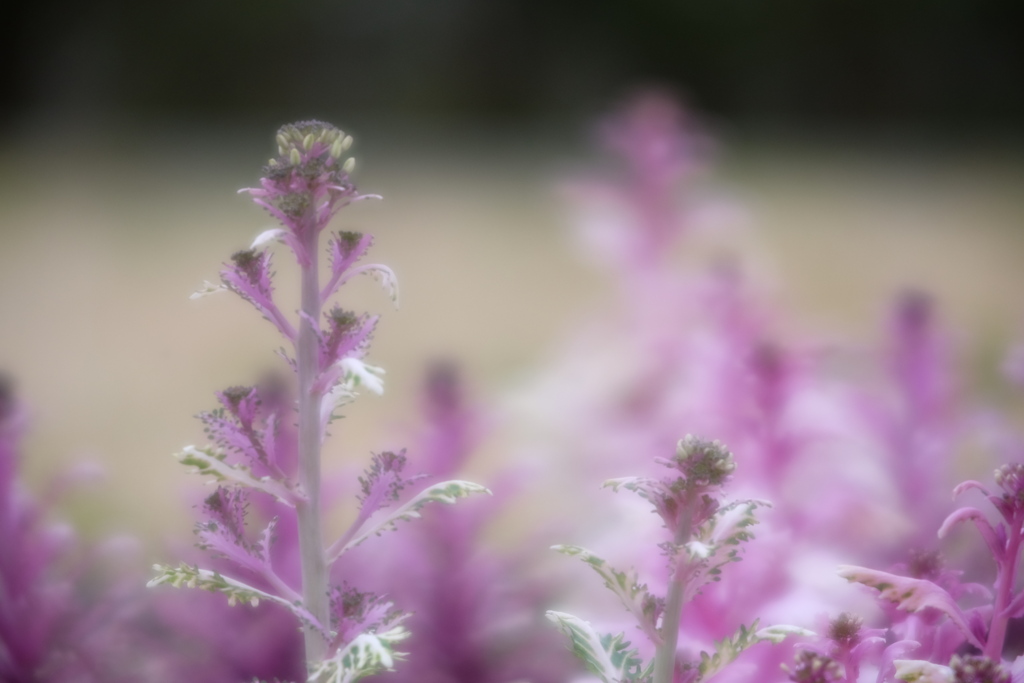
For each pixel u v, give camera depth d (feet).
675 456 5.75
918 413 8.03
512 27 73.87
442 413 7.48
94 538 10.52
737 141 67.46
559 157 60.59
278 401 6.89
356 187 5.83
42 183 49.01
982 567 7.02
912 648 5.81
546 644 7.27
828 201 44.83
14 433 7.00
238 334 24.12
